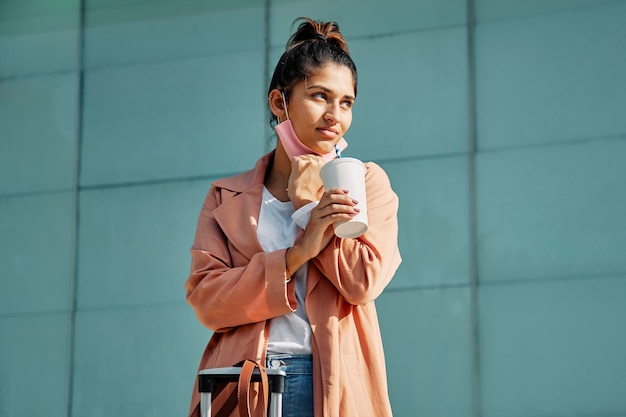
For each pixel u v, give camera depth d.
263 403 2.44
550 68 5.33
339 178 2.52
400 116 5.43
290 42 2.91
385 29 5.59
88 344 5.55
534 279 5.02
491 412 4.90
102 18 6.09
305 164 2.68
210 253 2.72
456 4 5.53
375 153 5.39
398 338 5.05
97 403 5.45
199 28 5.92
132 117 5.88
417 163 5.33
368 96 5.49
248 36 5.83
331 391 2.48
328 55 2.77
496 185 5.20
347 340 2.58
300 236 2.63
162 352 5.44
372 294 2.56
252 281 2.55
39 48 6.13
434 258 5.14
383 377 2.59
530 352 4.93
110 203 5.76
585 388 4.85
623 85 5.22
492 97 5.35
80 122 5.95
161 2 6.02
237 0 5.90
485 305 5.03
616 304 4.92
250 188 2.79
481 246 5.12
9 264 5.79
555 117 5.25
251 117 5.71
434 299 5.08
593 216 5.06
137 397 5.41
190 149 5.74
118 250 5.67
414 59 5.50
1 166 5.97
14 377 5.59
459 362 4.98
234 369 2.39
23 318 5.68
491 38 5.44
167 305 5.52
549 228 5.09
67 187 5.85
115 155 5.84
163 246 5.62
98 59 6.03
